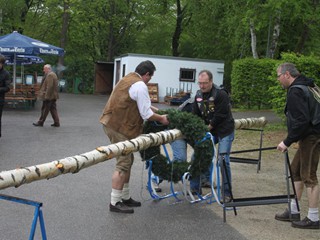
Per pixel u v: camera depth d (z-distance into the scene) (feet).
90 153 14.30
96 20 113.29
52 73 40.32
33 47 55.06
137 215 17.16
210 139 18.29
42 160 26.18
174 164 18.80
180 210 18.04
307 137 15.99
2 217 16.16
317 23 59.72
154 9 116.37
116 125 17.08
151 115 16.96
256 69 64.59
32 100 56.75
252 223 16.81
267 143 35.42
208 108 19.65
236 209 18.48
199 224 16.44
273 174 25.18
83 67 107.24
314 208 16.33
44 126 40.91
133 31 120.47
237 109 65.05
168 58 82.69
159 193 20.51
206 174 21.15
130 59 82.38
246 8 59.31
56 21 119.55
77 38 122.83
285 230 16.15
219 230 15.89
